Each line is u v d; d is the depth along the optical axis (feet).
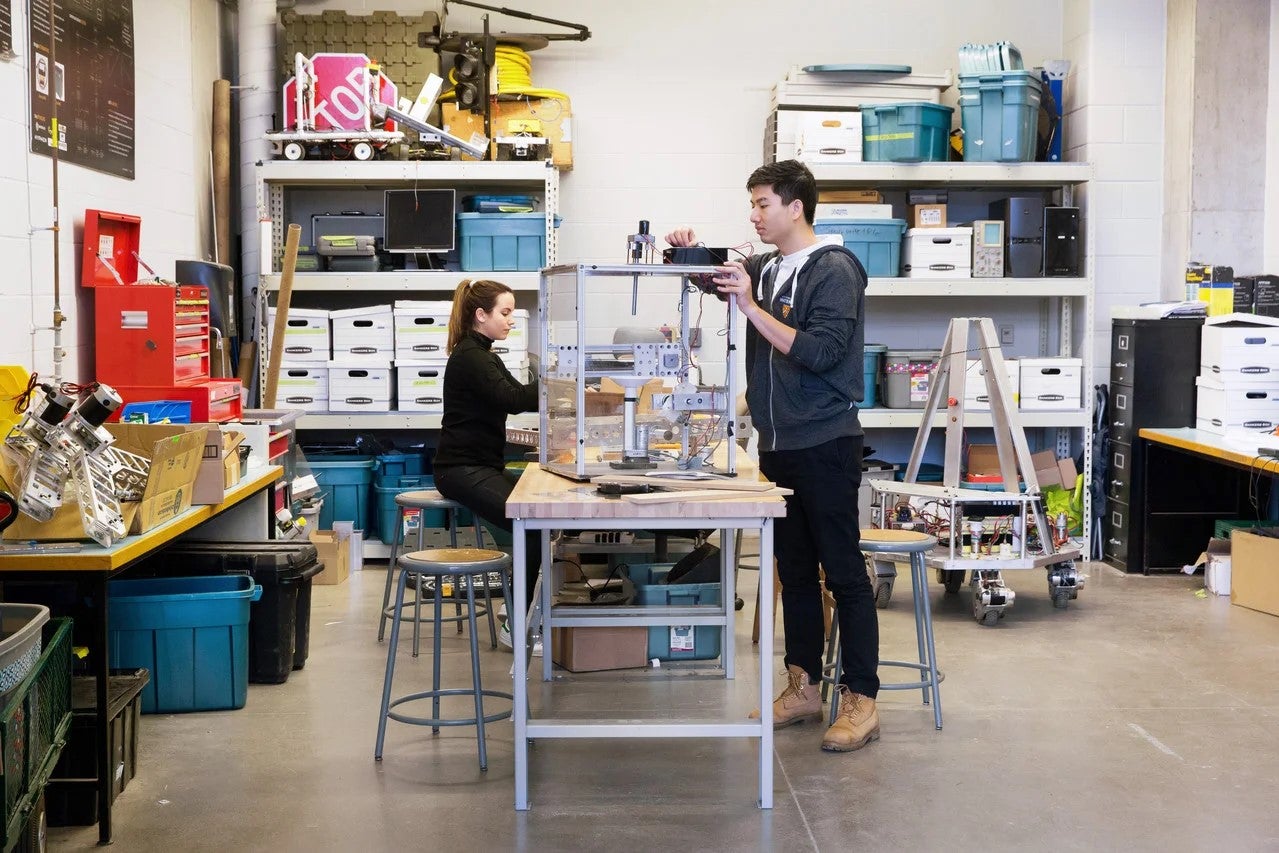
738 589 19.16
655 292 23.53
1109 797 11.08
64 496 10.71
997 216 22.97
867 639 12.33
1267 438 19.12
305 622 15.19
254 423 16.08
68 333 15.37
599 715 12.91
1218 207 22.12
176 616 13.28
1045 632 17.08
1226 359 19.92
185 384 15.76
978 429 23.45
